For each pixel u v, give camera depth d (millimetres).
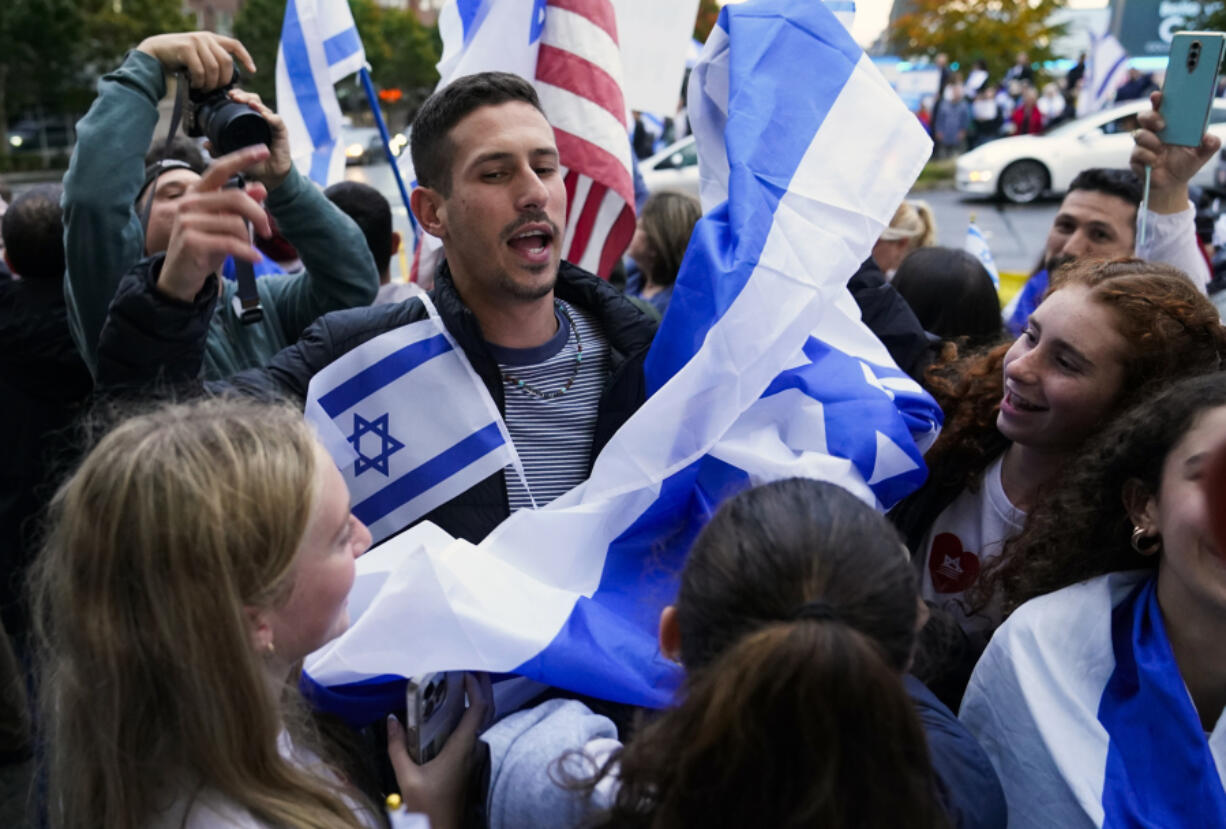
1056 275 1773
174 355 1495
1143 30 20500
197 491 1066
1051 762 1329
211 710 1066
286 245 3629
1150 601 1378
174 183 2424
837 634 913
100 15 27094
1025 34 21188
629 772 1006
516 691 1430
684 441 1581
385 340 1697
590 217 2867
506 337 1723
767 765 914
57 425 2602
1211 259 4250
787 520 1059
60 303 2545
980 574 1667
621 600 1541
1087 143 13609
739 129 1729
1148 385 1550
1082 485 1463
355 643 1327
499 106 1647
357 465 1668
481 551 1452
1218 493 1262
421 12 60781
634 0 3100
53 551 1134
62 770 1147
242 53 1888
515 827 1225
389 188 14141
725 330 1604
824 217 1692
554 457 1716
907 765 917
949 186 16266
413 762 1292
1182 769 1263
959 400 1892
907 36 22328
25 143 29531
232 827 1076
